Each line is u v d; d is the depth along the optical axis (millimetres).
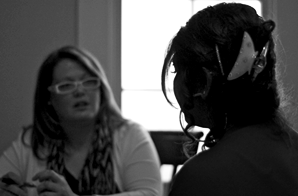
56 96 2240
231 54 1024
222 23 1044
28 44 3676
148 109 3920
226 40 1025
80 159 2295
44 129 2326
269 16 3637
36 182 2322
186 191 1000
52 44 3654
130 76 3889
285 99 1191
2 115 3688
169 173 3797
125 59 3867
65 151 2316
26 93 3682
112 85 3738
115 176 2262
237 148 1025
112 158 2275
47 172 1996
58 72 2236
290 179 1009
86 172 2252
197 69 1059
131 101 3904
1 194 2105
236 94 1050
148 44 3883
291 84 3521
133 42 3869
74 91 2221
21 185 2113
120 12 3766
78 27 3621
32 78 3676
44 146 2336
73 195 1988
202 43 1042
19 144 2436
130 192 2170
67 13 3645
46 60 2285
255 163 1008
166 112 3934
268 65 1076
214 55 1036
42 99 2318
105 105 2340
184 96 1097
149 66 3898
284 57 3557
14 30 3686
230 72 1029
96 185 2238
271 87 1093
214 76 1036
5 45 3688
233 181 985
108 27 3664
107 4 3660
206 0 3869
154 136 2771
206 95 1053
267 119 1086
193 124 1135
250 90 1053
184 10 3896
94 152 2277
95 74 2260
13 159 2416
